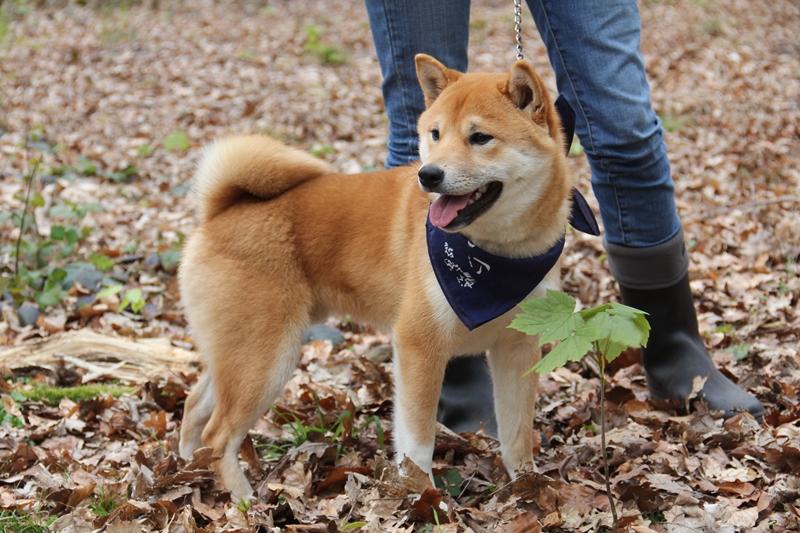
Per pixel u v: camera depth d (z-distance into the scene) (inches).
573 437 134.3
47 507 116.3
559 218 119.0
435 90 128.2
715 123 356.5
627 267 138.6
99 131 362.3
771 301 182.7
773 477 114.6
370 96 432.5
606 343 87.3
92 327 188.4
